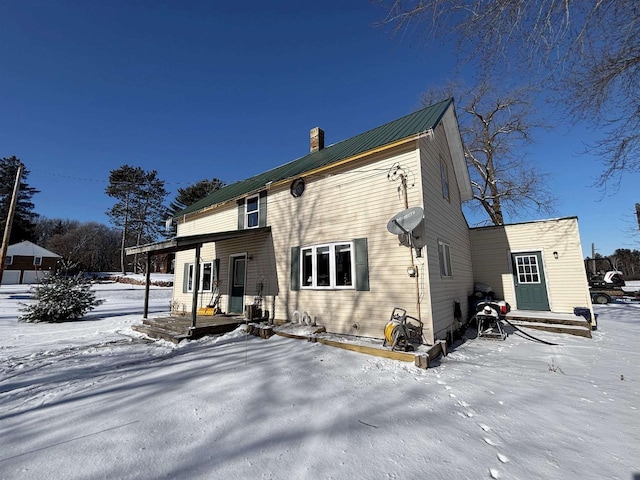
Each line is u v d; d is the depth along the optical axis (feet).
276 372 16.92
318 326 27.53
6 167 149.59
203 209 44.47
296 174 31.73
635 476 8.12
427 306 22.08
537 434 10.36
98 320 41.50
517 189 60.18
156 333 28.30
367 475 8.14
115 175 140.67
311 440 9.92
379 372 17.07
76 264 45.83
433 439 9.99
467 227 40.47
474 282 39.52
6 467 8.51
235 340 25.96
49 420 11.48
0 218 142.20
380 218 25.68
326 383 15.25
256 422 11.16
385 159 26.08
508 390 14.48
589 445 9.65
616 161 20.34
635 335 28.43
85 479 7.95
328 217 29.17
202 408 12.34
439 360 20.02
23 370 18.28
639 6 12.42
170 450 9.33
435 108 30.48
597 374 17.13
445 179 32.30
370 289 25.25
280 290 32.35
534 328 30.32
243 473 8.21
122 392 14.24
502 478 8.04
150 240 150.10
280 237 33.35
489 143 60.95
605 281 67.51
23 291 87.61
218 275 40.45
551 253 35.99
